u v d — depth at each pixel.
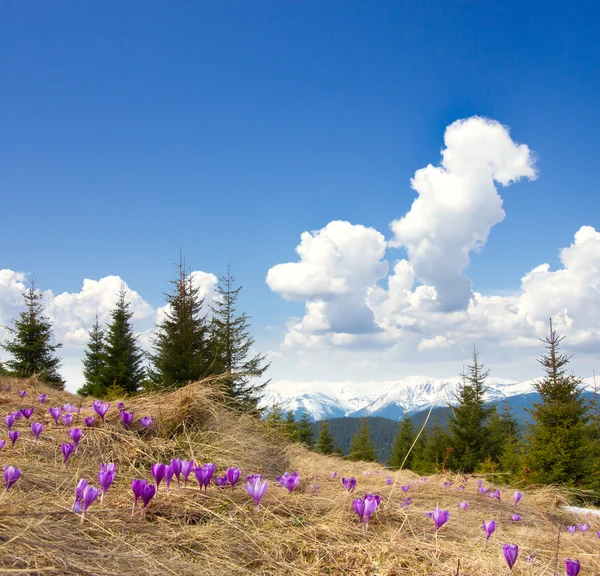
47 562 1.81
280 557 2.51
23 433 4.02
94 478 3.35
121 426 4.41
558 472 14.72
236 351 21.64
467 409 24.41
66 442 3.97
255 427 5.75
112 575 1.86
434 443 25.14
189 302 20.48
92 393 26.44
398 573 2.40
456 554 2.73
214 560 2.33
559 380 16.70
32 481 2.96
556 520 6.09
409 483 6.11
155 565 2.07
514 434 28.36
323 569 2.44
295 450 6.32
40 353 23.67
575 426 15.64
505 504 6.11
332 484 4.71
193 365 18.06
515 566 2.59
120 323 28.41
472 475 8.97
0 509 2.23
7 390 6.12
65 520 2.35
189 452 4.23
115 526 2.45
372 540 2.82
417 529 3.25
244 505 3.10
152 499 2.92
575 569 2.14
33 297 24.31
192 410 4.89
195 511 2.88
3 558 1.75
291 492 3.44
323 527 2.91
